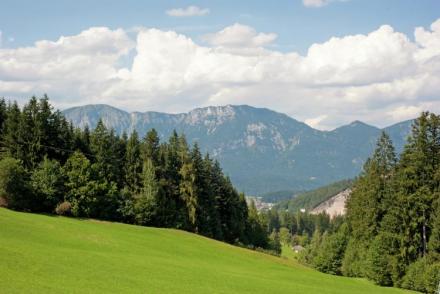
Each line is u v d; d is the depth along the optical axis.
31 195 91.06
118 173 114.62
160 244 81.62
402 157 92.94
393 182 95.94
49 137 104.00
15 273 41.09
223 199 137.88
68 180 96.50
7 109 110.75
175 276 52.94
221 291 48.09
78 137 111.88
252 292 50.53
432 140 89.62
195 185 120.00
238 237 139.00
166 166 120.81
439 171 86.75
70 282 41.19
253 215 165.12
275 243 179.50
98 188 99.69
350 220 117.62
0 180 87.19
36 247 56.53
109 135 119.50
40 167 96.12
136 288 43.06
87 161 99.69
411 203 88.19
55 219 85.50
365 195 102.88
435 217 84.44
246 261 82.38
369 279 87.31
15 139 100.19
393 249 87.56
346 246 114.56
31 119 102.56
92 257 56.41
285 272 76.94
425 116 90.25
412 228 88.06
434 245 82.69
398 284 84.69
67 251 57.69
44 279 40.72
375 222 98.69
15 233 64.50
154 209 108.94
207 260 75.38
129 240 79.06
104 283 43.06
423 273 79.88
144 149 120.44
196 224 118.62
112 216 103.81
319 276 80.00
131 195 109.81
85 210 96.88
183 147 123.12
